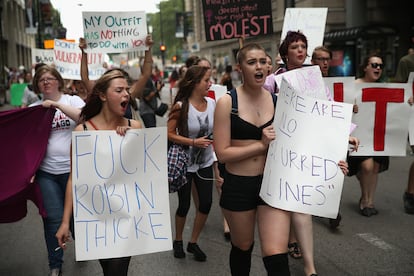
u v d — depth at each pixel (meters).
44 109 4.08
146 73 5.44
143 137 3.11
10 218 4.25
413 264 4.62
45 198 4.20
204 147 4.51
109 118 3.22
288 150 3.17
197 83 4.65
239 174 3.22
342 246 5.12
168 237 3.14
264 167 3.22
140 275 4.51
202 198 4.78
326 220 6.01
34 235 5.82
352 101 5.46
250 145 3.09
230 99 3.17
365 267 4.57
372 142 5.90
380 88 5.82
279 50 4.51
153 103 9.64
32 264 4.90
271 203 3.09
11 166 4.02
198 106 4.70
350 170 6.18
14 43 44.06
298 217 4.12
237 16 7.08
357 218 6.08
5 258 5.08
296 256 4.80
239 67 3.21
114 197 3.07
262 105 3.24
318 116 3.24
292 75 3.84
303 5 23.34
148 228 3.11
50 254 4.31
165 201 3.14
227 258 4.91
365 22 21.66
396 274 4.40
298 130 3.21
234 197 3.21
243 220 3.23
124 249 3.06
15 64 44.09
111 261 3.11
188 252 5.06
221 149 3.16
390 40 18.88
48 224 4.23
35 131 4.11
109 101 3.12
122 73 3.24
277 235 3.08
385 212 6.31
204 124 4.71
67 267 4.79
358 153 5.92
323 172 3.20
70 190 3.11
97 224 3.04
